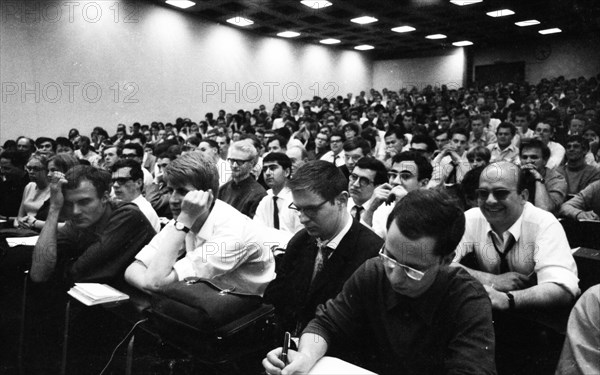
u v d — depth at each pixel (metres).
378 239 1.51
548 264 1.62
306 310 1.53
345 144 4.12
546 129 4.85
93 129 9.29
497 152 5.32
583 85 10.41
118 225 2.03
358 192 2.70
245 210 3.52
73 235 2.31
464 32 12.62
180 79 11.18
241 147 3.56
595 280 1.73
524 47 13.70
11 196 4.12
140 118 10.31
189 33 11.34
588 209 3.14
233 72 12.52
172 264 1.65
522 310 1.47
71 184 2.18
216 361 1.47
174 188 1.77
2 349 2.26
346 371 1.10
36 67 8.43
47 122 8.64
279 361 1.12
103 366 1.84
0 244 2.39
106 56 9.59
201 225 1.73
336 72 15.45
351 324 1.22
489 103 9.37
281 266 1.63
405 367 1.12
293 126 8.71
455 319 1.07
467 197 2.19
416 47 15.02
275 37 13.69
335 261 1.48
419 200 1.05
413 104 11.04
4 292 2.39
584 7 10.66
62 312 2.21
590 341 1.06
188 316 1.43
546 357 1.42
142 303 1.79
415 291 1.08
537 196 2.86
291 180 1.47
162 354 1.65
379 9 10.64
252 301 1.52
